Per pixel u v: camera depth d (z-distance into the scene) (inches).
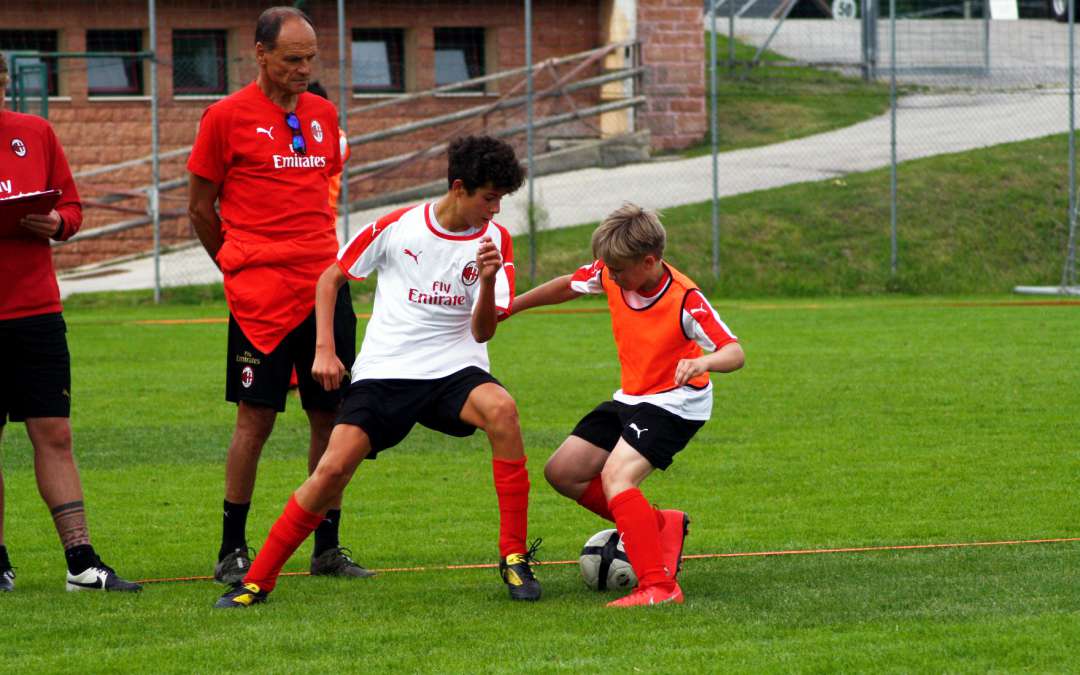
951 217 2304.4
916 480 840.9
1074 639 453.7
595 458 576.1
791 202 2343.8
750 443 977.5
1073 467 875.4
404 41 2741.1
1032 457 911.0
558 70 2810.0
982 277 2166.6
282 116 615.2
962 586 544.1
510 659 442.0
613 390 1234.6
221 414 1128.8
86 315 1924.2
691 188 2509.8
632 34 2807.6
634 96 2743.6
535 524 740.0
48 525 749.3
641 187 2551.7
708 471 880.3
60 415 590.9
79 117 2556.6
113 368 1401.3
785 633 471.8
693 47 2851.9
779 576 580.7
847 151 2701.8
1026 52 3336.6
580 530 724.0
